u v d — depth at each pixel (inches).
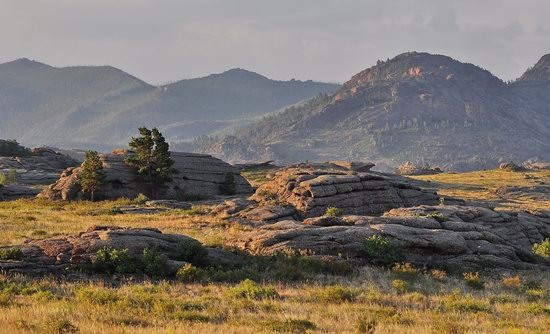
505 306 1513.3
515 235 3137.3
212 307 1284.4
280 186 3767.2
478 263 2154.3
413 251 2122.3
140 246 1742.1
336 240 2041.1
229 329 1041.5
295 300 1428.4
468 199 6875.0
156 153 5201.8
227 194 5723.4
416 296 1530.5
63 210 4138.8
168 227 2883.9
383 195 3826.3
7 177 6284.5
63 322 992.2
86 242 1713.8
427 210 3051.2
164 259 1672.0
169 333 959.0
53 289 1419.8
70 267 1600.6
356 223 2316.7
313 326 1127.0
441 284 1804.9
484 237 2381.9
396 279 1776.6
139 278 1608.0
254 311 1275.8
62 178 5167.3
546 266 2346.2
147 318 1129.4
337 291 1471.5
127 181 5093.5
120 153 5659.5
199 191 5556.1
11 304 1202.6
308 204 3435.0
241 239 2145.7
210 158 5964.6
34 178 6638.8
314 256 1935.3
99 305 1227.9
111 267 1626.5
